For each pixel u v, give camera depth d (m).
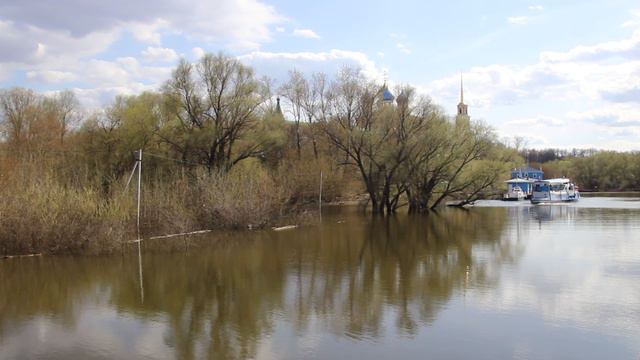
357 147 55.16
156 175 44.12
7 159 35.19
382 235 37.41
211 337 14.98
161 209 35.44
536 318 16.38
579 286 20.44
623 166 136.50
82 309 17.89
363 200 68.56
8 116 59.72
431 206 62.59
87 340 14.85
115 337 15.05
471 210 62.91
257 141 54.59
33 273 23.55
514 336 14.77
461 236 36.78
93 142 55.59
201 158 53.41
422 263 25.98
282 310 17.58
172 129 53.25
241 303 18.50
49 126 57.59
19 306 18.30
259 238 35.44
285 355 13.58
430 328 15.54
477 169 61.84
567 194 81.94
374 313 17.14
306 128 67.44
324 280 22.09
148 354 13.79
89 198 30.84
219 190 40.69
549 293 19.42
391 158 53.97
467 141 57.88
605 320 16.14
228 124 53.06
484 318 16.44
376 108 56.47
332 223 46.31
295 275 23.16
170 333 15.36
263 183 44.94
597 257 26.88
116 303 18.62
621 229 39.62
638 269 23.61
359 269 24.47
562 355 13.39
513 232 38.78
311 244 32.72
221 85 52.56
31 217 27.78
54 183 33.16
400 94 54.56
